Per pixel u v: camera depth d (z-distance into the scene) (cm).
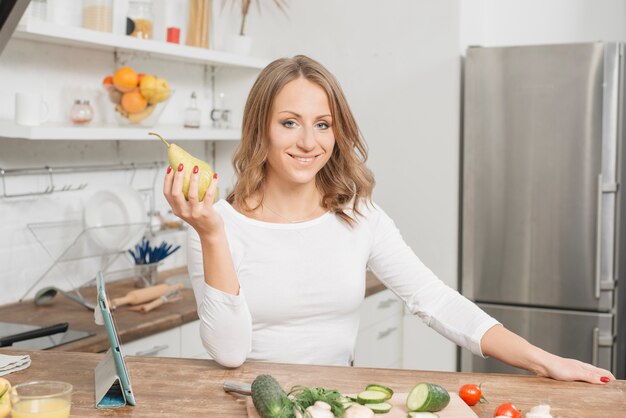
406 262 193
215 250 154
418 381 156
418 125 366
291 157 179
